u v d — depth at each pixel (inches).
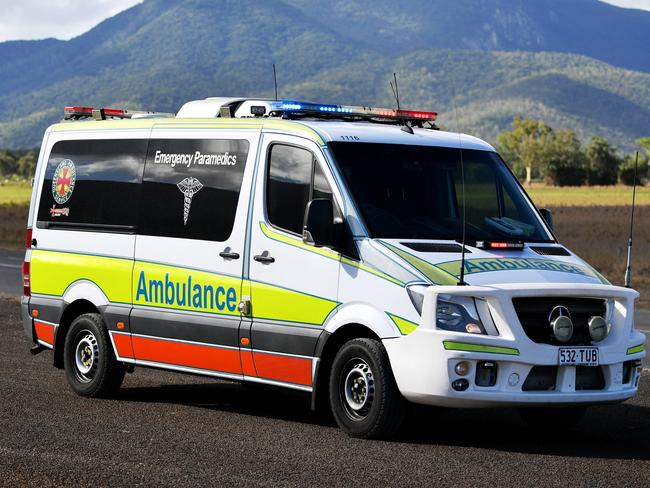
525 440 351.3
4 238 1684.3
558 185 6043.3
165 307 405.7
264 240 374.0
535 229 375.6
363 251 345.1
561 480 287.9
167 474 289.7
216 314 387.5
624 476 295.0
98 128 446.6
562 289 330.6
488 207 374.6
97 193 439.8
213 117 410.9
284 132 377.4
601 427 379.9
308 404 425.4
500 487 278.2
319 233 345.7
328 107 396.2
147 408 406.0
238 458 310.8
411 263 335.0
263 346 370.3
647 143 5856.3
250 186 382.9
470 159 382.9
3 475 288.7
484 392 323.0
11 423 364.5
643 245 1489.9
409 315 330.0
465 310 325.7
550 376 331.3
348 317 345.1
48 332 454.6
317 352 354.0
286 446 329.4
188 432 353.4
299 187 368.5
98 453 316.5
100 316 432.5
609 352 336.5
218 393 448.5
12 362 514.9
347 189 355.9
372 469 297.6
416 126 418.9
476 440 347.9
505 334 324.2
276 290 367.9
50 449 321.4
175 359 403.5
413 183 366.0
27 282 466.0
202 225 396.2
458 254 343.3
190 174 404.5
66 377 460.8
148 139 424.2
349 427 345.1
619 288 342.0
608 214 2600.9
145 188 420.2
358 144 368.2
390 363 334.0
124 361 422.9
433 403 326.3
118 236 426.6
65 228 451.2
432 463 306.5
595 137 6033.5
